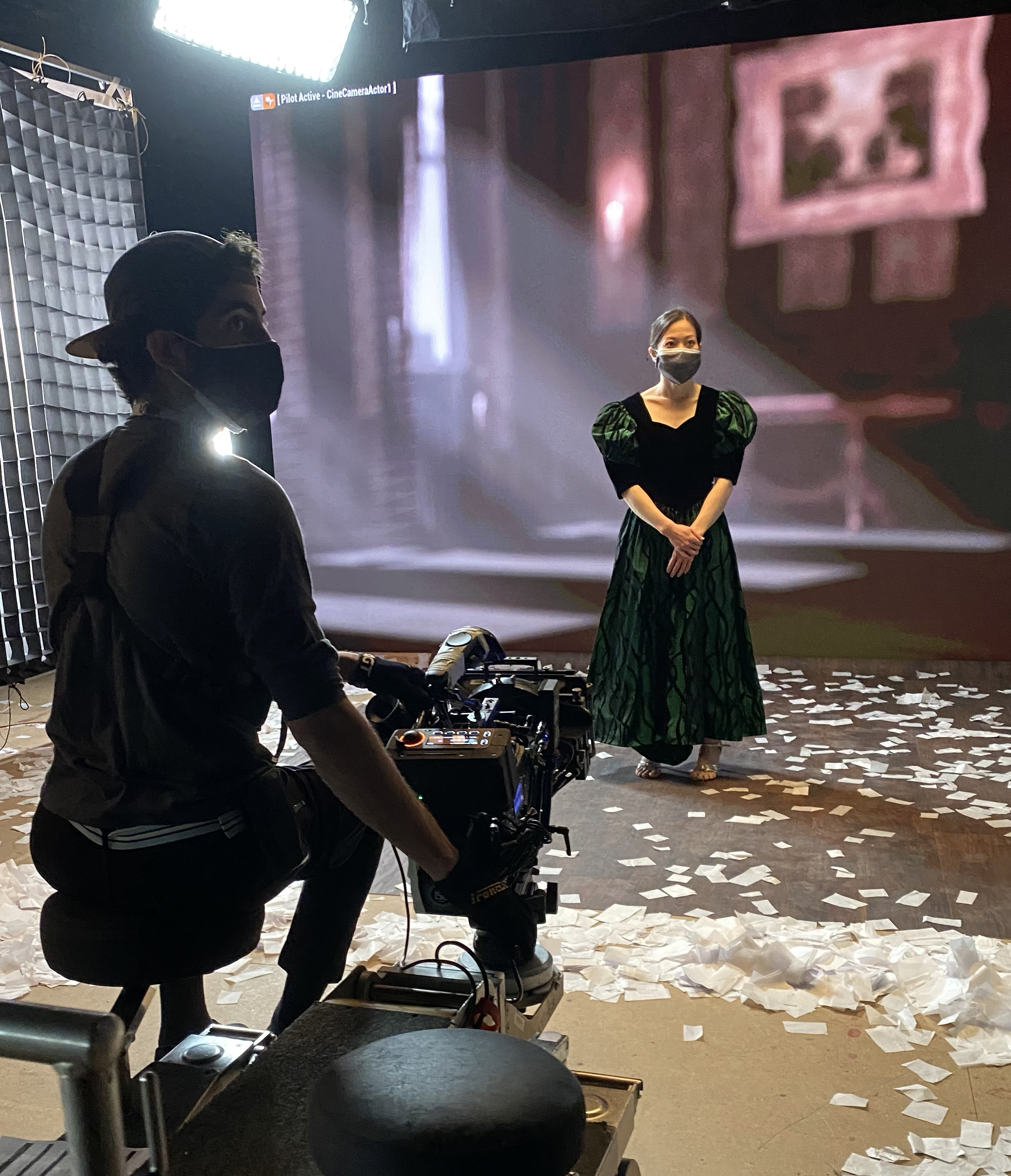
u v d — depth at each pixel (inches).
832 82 192.4
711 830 130.6
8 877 118.3
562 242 208.2
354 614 229.8
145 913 53.8
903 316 196.5
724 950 97.0
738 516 209.8
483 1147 29.7
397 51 213.8
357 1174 29.9
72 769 54.6
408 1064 33.3
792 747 163.9
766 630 211.9
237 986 94.0
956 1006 87.0
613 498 214.4
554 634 221.0
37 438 214.5
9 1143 41.4
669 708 143.9
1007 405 194.5
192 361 54.5
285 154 217.2
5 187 202.4
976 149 188.5
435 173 211.3
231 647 53.7
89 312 224.1
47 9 206.2
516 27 199.3
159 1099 33.6
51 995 93.4
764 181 198.1
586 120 203.5
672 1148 71.4
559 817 136.3
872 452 201.8
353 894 67.1
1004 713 179.9
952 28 186.1
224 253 55.6
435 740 57.1
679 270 204.5
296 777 62.5
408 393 219.8
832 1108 75.4
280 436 226.5
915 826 130.2
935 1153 69.6
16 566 212.4
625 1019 88.2
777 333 202.4
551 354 212.4
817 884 114.2
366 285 218.1
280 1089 43.6
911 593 204.4
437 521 223.1
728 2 191.6
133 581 52.3
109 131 221.8
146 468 53.4
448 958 96.3
